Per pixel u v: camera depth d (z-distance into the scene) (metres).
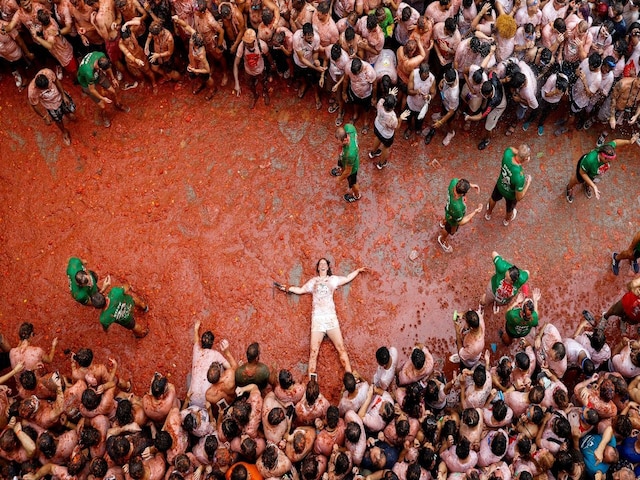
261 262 10.92
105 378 9.19
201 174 11.66
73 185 11.60
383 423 8.71
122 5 11.16
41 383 8.97
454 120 11.77
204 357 9.55
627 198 11.55
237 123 12.16
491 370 9.43
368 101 11.30
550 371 9.36
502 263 9.38
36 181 11.67
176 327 10.49
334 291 10.66
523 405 8.72
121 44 11.40
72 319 10.59
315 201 11.40
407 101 11.08
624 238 11.20
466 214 11.30
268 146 11.93
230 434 8.41
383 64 11.10
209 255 10.96
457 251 11.02
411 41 10.31
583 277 10.90
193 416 8.55
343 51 10.74
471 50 10.62
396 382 9.78
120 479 8.18
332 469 8.30
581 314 10.66
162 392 8.67
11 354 9.41
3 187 11.64
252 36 10.69
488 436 8.55
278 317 10.54
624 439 8.51
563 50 11.49
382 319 10.52
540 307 10.68
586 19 11.53
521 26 11.44
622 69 11.12
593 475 8.34
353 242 11.07
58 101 11.09
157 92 12.35
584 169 10.47
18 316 10.65
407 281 10.80
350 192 11.45
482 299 10.39
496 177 11.67
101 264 10.95
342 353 10.11
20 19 11.41
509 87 11.01
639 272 10.95
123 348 10.41
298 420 9.05
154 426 9.14
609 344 10.37
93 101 12.25
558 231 11.24
